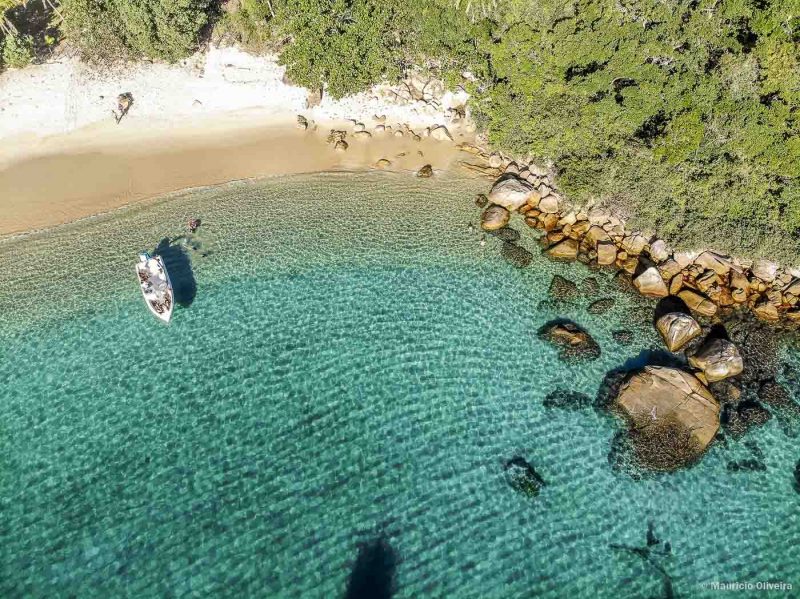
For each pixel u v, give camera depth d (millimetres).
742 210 34188
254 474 24609
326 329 30219
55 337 28922
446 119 43094
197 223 34781
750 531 24359
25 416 26000
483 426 26953
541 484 25109
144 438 25516
